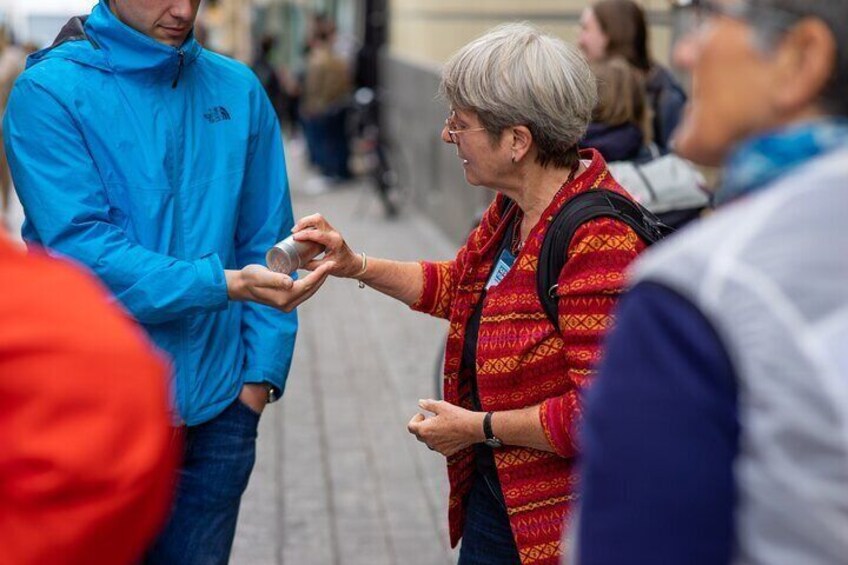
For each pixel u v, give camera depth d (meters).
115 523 1.19
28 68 2.52
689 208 3.38
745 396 1.10
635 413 1.14
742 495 1.12
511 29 2.29
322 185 15.16
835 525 1.07
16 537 1.17
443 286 2.60
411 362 6.79
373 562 4.16
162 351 2.54
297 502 4.66
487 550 2.46
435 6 11.70
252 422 2.73
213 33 23.02
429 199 11.80
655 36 5.82
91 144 2.47
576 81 2.25
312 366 6.70
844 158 1.15
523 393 2.24
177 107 2.55
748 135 1.25
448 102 2.32
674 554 1.13
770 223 1.13
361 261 2.57
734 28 1.23
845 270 1.10
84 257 2.43
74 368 1.17
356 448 5.29
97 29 2.50
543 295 2.19
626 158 3.44
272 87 18.55
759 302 1.10
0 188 10.94
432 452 5.24
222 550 2.68
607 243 2.13
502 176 2.29
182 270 2.43
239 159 2.65
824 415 1.07
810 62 1.19
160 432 1.22
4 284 1.19
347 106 15.02
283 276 2.42
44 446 1.15
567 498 2.27
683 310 1.13
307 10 26.08
